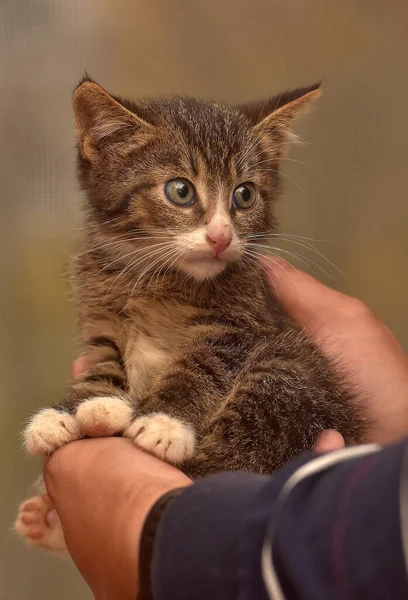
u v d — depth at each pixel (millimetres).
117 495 435
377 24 765
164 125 554
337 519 299
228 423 508
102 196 559
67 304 680
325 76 767
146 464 451
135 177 552
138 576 388
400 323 791
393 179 780
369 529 288
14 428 743
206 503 363
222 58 757
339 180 775
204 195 549
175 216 548
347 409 540
